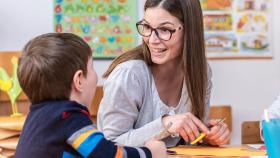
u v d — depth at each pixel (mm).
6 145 1778
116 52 2297
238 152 1055
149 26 1169
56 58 815
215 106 2191
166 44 1169
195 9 1189
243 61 2424
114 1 2291
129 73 1190
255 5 2418
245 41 2418
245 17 2410
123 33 2303
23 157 773
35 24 2238
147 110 1229
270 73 2457
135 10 2307
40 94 825
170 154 1028
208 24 2373
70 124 774
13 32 2225
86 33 2270
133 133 1137
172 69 1252
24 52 855
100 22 2281
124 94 1170
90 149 760
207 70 1284
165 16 1148
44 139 769
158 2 1155
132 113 1192
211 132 1140
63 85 822
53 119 777
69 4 2254
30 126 799
